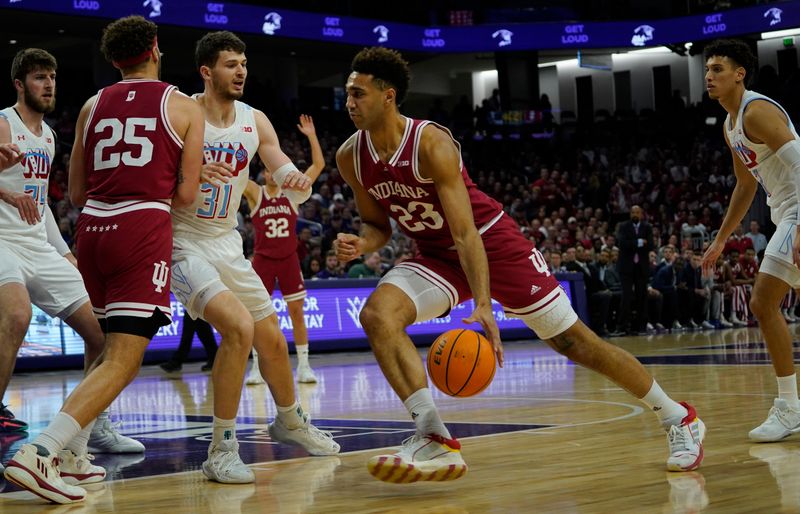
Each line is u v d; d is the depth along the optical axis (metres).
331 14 19.05
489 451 3.79
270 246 7.75
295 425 3.86
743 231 17.44
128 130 3.27
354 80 3.14
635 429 4.36
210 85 3.64
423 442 2.98
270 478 3.37
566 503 2.73
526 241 3.40
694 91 24.70
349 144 3.36
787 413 3.90
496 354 3.00
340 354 11.64
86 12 15.82
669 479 3.08
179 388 7.64
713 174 20.70
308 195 3.86
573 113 24.88
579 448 3.81
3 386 3.90
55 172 15.23
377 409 5.66
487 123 22.41
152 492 3.16
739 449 3.70
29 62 4.29
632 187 20.03
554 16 21.25
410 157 3.17
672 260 14.94
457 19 20.91
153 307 3.21
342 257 3.44
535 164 21.38
